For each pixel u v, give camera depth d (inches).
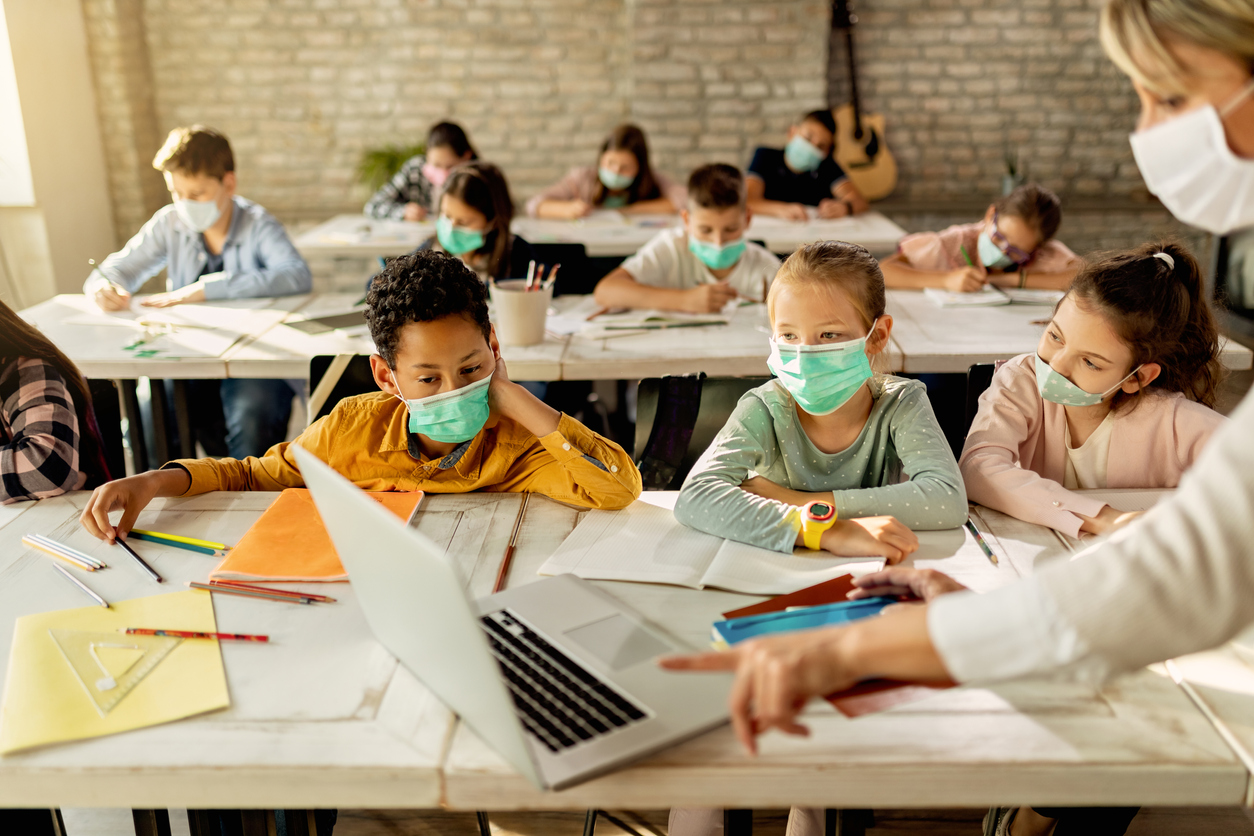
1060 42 209.3
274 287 109.7
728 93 205.5
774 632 41.1
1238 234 187.5
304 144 213.8
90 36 188.1
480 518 54.3
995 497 55.1
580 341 91.0
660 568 47.8
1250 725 35.3
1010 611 27.3
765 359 85.7
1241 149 30.1
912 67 211.9
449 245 107.3
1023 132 215.5
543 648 40.3
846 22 205.6
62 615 44.1
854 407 58.5
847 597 44.4
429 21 207.3
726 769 33.4
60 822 49.3
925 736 34.8
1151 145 31.7
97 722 36.4
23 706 37.3
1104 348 55.9
